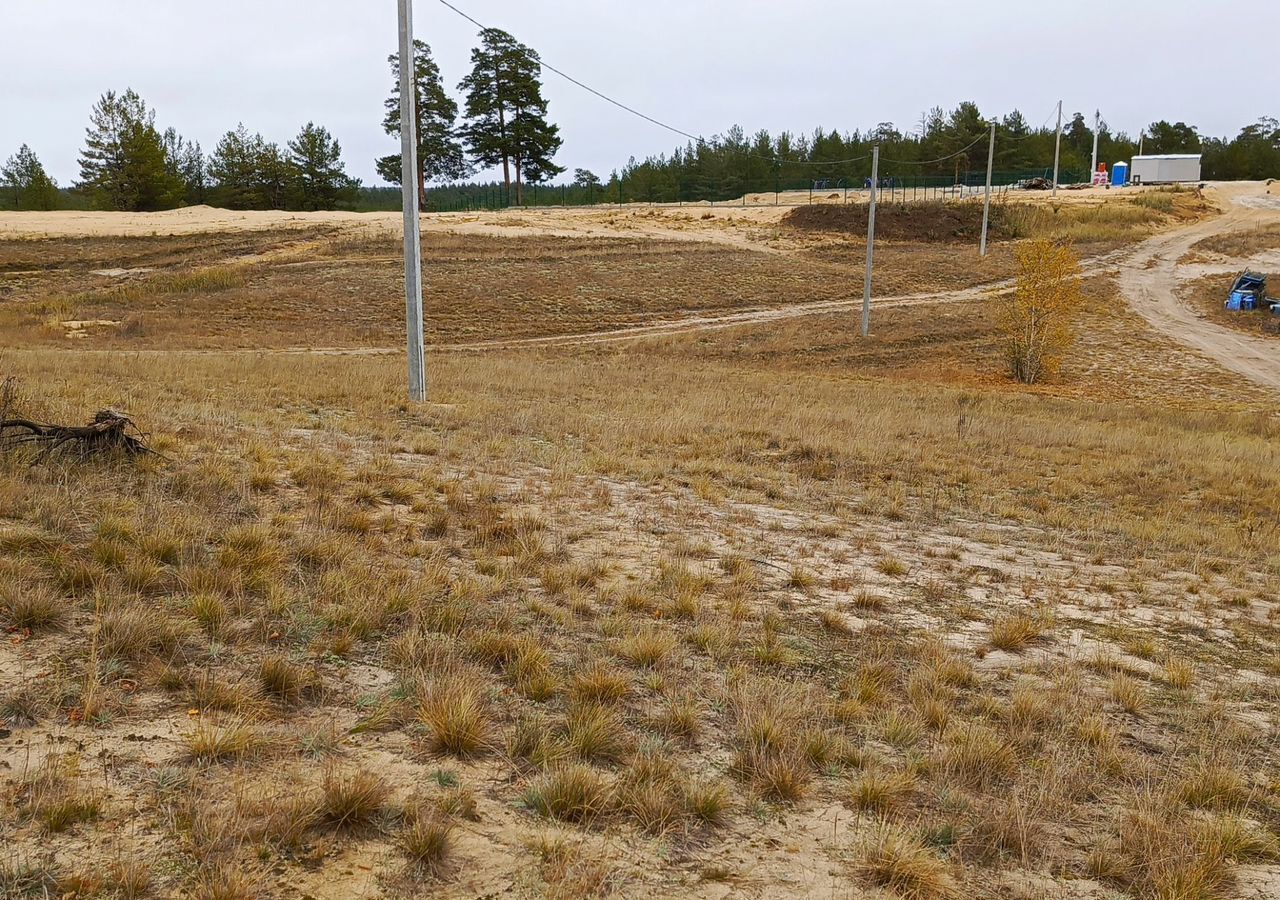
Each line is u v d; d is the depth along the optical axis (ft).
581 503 33.12
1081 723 17.89
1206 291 196.24
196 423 37.96
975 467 55.21
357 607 19.04
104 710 13.79
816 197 339.36
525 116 331.57
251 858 10.85
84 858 10.44
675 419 58.34
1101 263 223.51
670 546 28.50
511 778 13.73
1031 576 30.91
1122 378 135.85
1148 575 33.32
